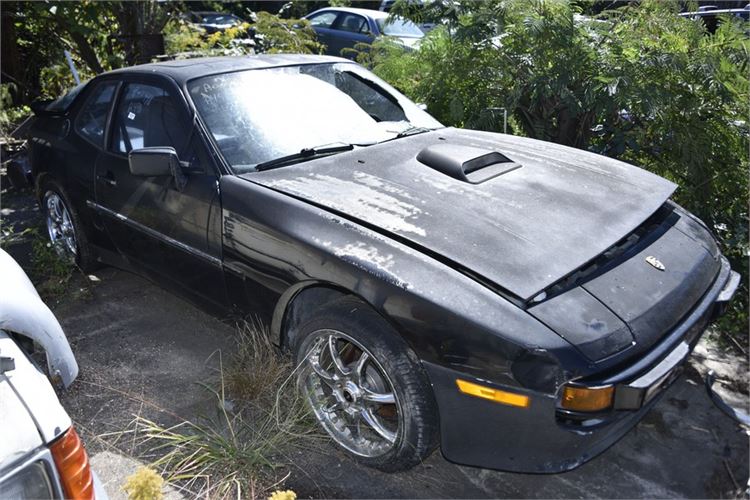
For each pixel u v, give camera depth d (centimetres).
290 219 267
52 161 413
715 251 288
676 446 273
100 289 424
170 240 327
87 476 168
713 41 497
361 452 262
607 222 262
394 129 357
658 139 491
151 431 282
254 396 299
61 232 441
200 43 781
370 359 248
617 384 209
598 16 546
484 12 520
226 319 323
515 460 222
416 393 232
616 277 241
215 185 298
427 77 568
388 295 230
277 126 325
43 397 170
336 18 1172
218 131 314
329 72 376
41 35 855
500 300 218
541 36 496
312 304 277
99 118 387
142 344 356
